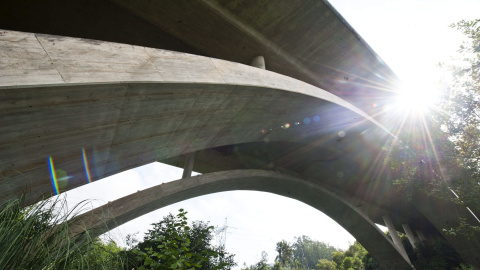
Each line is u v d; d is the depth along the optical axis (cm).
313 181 2569
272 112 1143
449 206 2016
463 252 2016
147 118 741
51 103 494
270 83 934
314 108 1294
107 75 516
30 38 456
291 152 2181
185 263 330
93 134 673
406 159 1423
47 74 434
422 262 2631
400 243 2753
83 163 770
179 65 679
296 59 1477
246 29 1216
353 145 1931
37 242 224
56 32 1041
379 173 2256
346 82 1798
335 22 1326
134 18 1074
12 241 205
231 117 1004
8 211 235
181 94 704
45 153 623
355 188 2661
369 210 2950
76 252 235
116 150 814
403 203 2623
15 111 463
